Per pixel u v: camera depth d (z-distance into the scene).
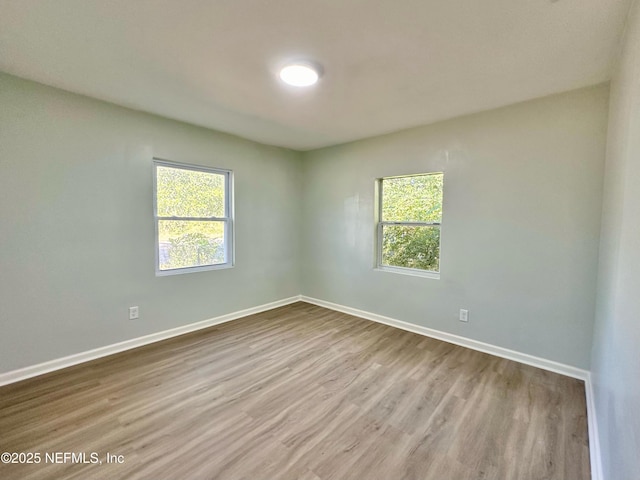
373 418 2.01
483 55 1.94
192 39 1.79
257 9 1.53
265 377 2.52
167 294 3.30
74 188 2.62
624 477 1.02
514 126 2.76
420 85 2.37
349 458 1.68
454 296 3.22
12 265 2.35
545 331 2.68
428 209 3.49
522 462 1.66
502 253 2.88
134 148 2.97
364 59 2.00
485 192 2.96
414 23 1.63
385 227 3.91
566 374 2.58
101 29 1.70
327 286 4.52
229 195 3.90
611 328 1.55
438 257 3.44
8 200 2.31
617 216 1.58
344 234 4.26
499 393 2.31
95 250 2.77
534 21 1.60
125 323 2.99
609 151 2.13
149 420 1.96
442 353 2.99
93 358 2.79
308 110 2.92
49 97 2.46
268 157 4.29
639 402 0.87
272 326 3.72
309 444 1.78
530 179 2.70
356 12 1.54
